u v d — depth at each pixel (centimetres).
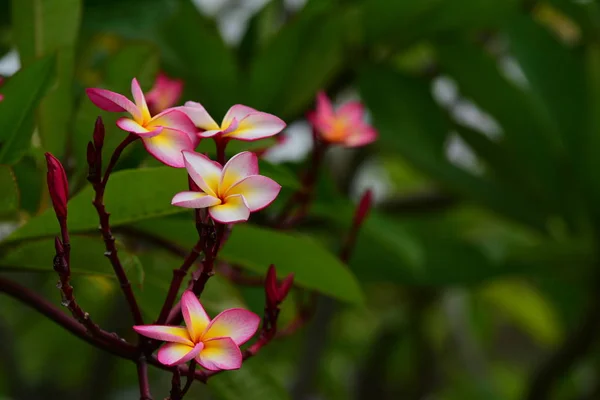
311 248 145
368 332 391
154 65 149
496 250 233
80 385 354
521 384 415
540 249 236
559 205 236
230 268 156
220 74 190
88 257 132
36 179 146
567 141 232
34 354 360
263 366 150
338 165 253
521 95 227
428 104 223
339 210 168
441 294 336
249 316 119
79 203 135
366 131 154
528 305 323
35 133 145
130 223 139
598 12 236
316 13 186
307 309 153
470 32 219
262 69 190
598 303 236
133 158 147
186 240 147
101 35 179
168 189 135
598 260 236
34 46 145
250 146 143
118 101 119
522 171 235
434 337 389
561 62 235
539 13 287
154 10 180
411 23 211
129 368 341
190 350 117
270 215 166
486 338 347
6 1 175
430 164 227
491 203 234
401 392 363
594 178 231
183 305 118
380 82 220
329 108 154
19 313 351
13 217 144
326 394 384
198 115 123
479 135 237
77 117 140
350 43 214
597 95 230
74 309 123
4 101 136
